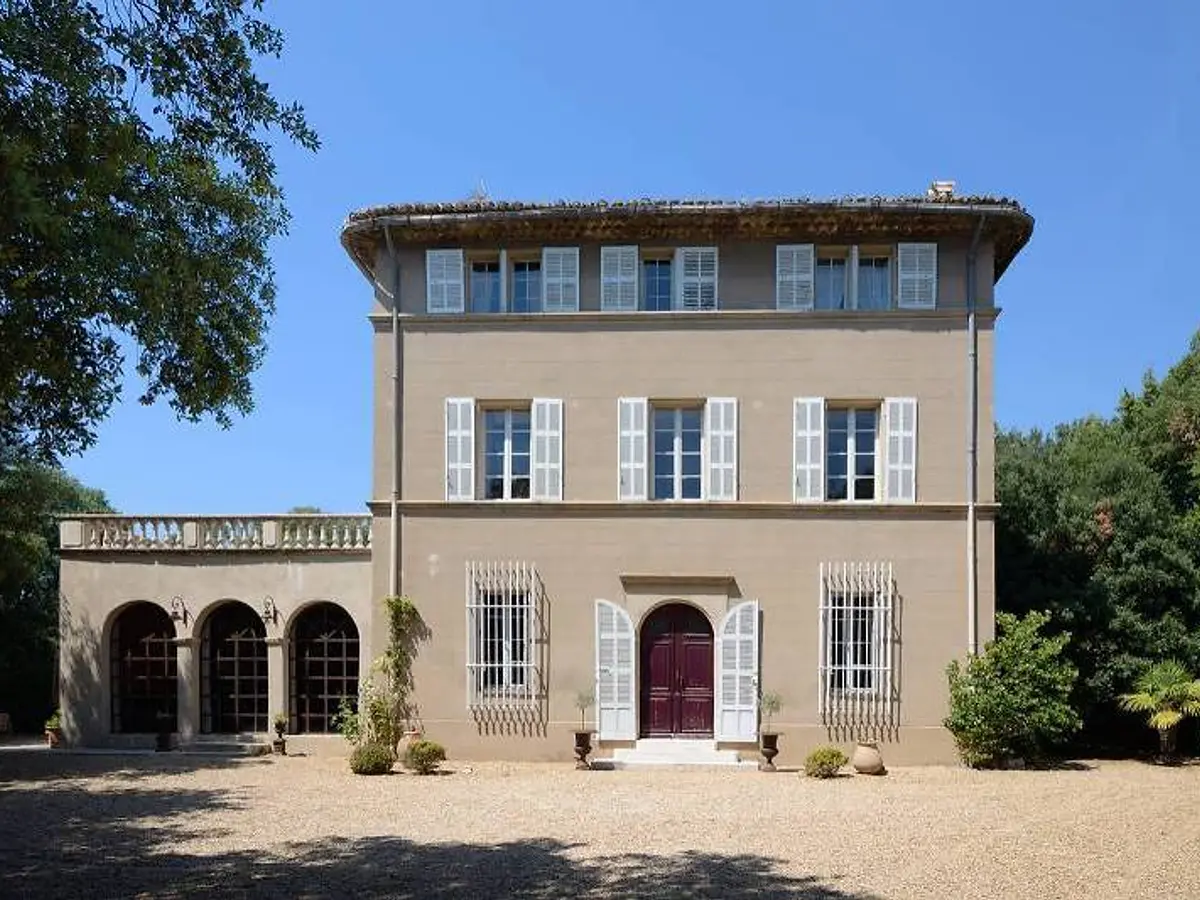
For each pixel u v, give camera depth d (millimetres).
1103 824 13516
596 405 20484
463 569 20391
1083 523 22484
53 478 28062
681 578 19906
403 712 20203
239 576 22484
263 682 22828
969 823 13617
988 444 19922
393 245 21062
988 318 20125
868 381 20125
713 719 19922
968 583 19641
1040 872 10922
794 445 20078
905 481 19906
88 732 22547
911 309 20109
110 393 10375
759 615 19859
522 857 11766
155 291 8609
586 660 20047
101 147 7906
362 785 17234
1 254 7461
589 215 20031
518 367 20656
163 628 23266
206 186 9906
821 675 19625
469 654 20141
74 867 11398
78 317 8898
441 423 20703
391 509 20578
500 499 20578
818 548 19906
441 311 20828
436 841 12711
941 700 19547
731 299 20484
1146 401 29250
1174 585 21562
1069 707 19141
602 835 12992
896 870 11031
